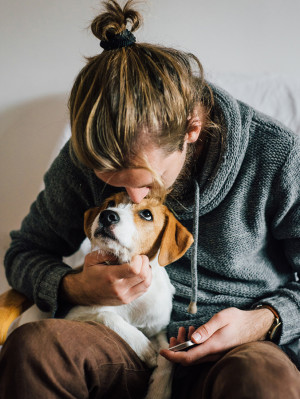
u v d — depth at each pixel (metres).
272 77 1.84
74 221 1.30
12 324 1.26
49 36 1.96
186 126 0.92
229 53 2.00
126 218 1.08
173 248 1.09
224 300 1.15
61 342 0.83
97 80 0.82
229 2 1.92
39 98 2.04
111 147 0.79
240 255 1.12
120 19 0.88
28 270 1.24
